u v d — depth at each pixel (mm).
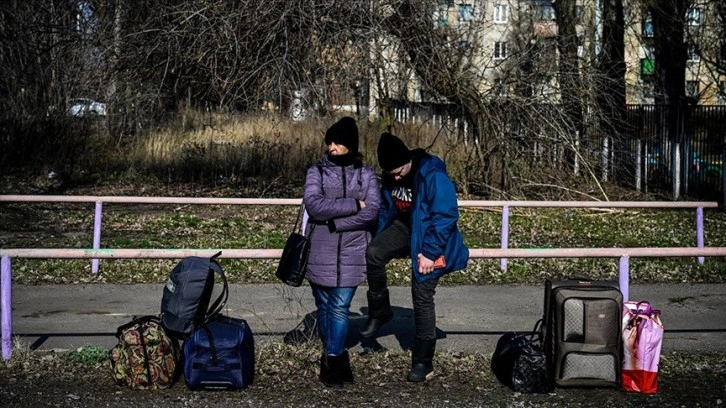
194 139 22703
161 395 6121
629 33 31234
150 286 10141
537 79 18953
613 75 22125
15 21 23766
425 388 6328
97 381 6402
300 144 21250
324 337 6383
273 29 15492
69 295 9609
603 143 20281
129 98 20422
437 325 8344
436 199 6109
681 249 6758
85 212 17188
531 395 6176
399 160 6188
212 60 15852
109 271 10875
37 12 23750
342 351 6293
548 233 15055
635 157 21812
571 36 20594
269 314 8664
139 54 17078
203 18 15477
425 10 17000
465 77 18250
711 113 20203
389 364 6887
